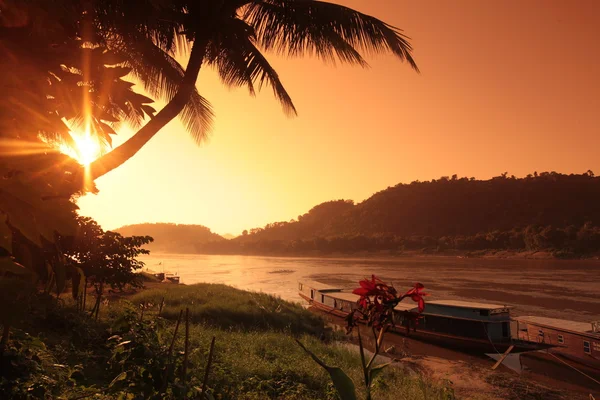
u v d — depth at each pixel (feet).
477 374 65.51
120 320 16.19
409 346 81.10
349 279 263.49
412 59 27.20
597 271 298.15
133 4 12.09
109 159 18.43
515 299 151.94
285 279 266.77
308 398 30.12
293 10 26.14
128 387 13.12
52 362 18.30
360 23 25.96
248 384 30.40
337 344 72.18
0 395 12.18
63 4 6.45
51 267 5.76
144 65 28.19
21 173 5.26
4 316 4.50
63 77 6.35
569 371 64.90
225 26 23.07
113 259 41.83
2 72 5.68
